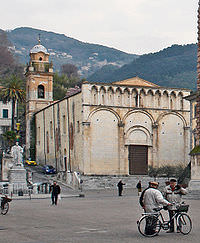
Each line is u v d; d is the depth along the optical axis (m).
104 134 72.38
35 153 100.81
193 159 44.97
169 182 20.75
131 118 74.31
